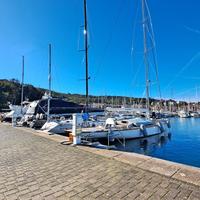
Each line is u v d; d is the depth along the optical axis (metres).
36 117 22.84
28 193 3.97
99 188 4.16
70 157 6.73
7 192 4.04
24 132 14.77
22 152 7.62
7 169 5.52
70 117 25.31
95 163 5.96
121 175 4.89
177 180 4.51
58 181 4.58
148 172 5.07
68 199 3.70
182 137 24.30
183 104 81.75
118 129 17.92
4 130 16.39
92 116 22.64
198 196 3.76
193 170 5.09
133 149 16.72
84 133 15.45
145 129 20.00
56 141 10.12
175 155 14.34
